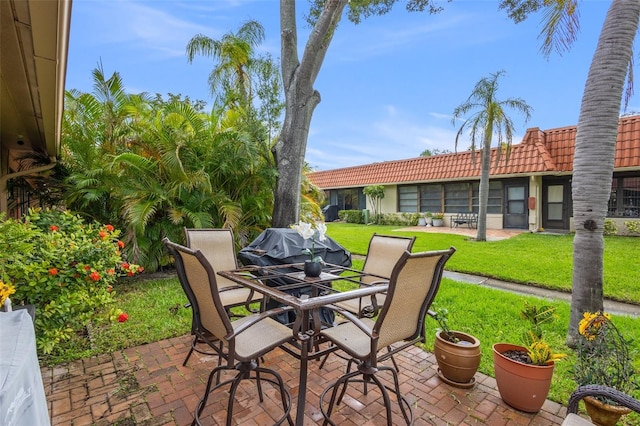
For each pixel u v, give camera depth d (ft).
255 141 21.30
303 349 6.79
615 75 9.93
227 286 10.73
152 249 19.16
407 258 5.85
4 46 7.27
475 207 45.52
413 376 8.98
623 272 19.16
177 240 19.19
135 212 16.81
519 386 7.32
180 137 19.15
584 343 7.43
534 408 7.30
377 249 11.46
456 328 11.82
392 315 6.30
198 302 6.79
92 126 19.51
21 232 8.66
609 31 10.00
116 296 15.40
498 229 42.68
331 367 9.48
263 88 25.96
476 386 8.48
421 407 7.62
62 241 10.21
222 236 11.45
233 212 19.38
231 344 6.02
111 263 10.89
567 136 37.04
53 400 7.67
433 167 48.21
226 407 7.48
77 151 18.99
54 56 7.34
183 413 7.27
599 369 6.82
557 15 12.04
